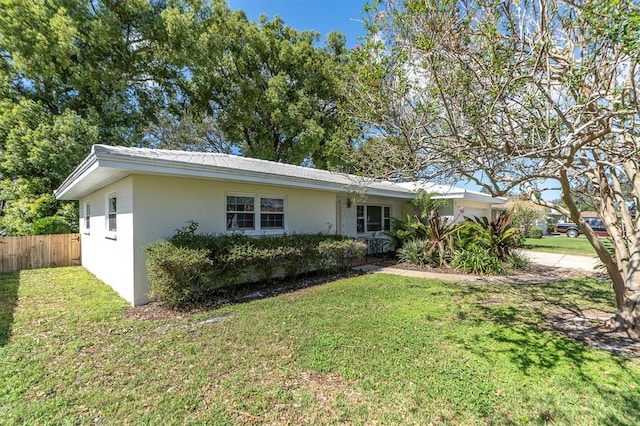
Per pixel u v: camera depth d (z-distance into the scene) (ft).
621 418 8.02
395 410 8.45
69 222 39.37
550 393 9.15
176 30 43.32
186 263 16.72
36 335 13.85
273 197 26.68
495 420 8.00
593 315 16.14
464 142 11.81
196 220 21.38
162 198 19.75
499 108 10.85
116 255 21.84
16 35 32.53
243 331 14.06
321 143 62.69
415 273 28.48
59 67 37.93
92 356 11.75
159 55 46.65
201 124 68.33
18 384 9.80
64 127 35.45
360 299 19.38
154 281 17.11
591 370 10.46
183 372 10.52
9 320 15.79
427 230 33.09
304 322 15.16
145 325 15.03
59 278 27.30
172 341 13.05
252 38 57.26
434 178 14.46
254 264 21.21
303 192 29.01
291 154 59.47
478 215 57.72
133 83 48.70
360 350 11.98
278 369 10.65
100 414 8.39
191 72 52.29
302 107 57.11
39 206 38.11
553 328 14.37
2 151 35.73
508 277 26.40
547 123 9.56
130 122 45.60
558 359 11.25
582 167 14.84
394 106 12.69
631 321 13.30
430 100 12.53
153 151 21.47
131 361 11.32
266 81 59.88
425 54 10.61
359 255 28.84
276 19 62.59
